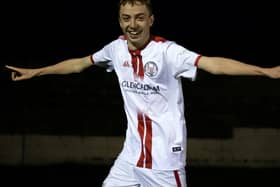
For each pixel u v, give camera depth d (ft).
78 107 49.21
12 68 28.86
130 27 24.81
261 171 45.27
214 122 47.67
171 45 25.29
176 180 26.50
